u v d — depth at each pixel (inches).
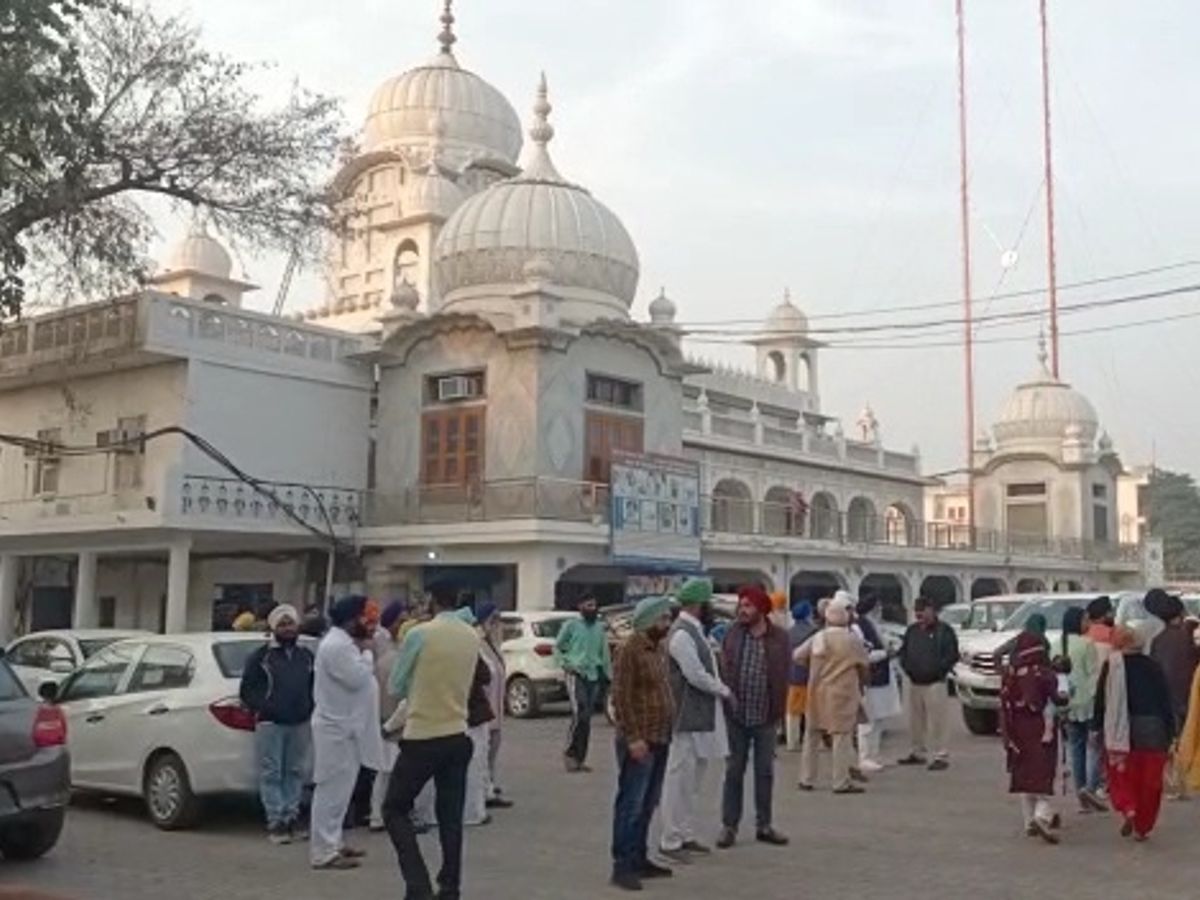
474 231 1381.6
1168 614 532.4
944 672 650.2
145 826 478.0
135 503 1125.1
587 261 1370.6
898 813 503.5
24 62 637.3
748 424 1669.5
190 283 2003.0
